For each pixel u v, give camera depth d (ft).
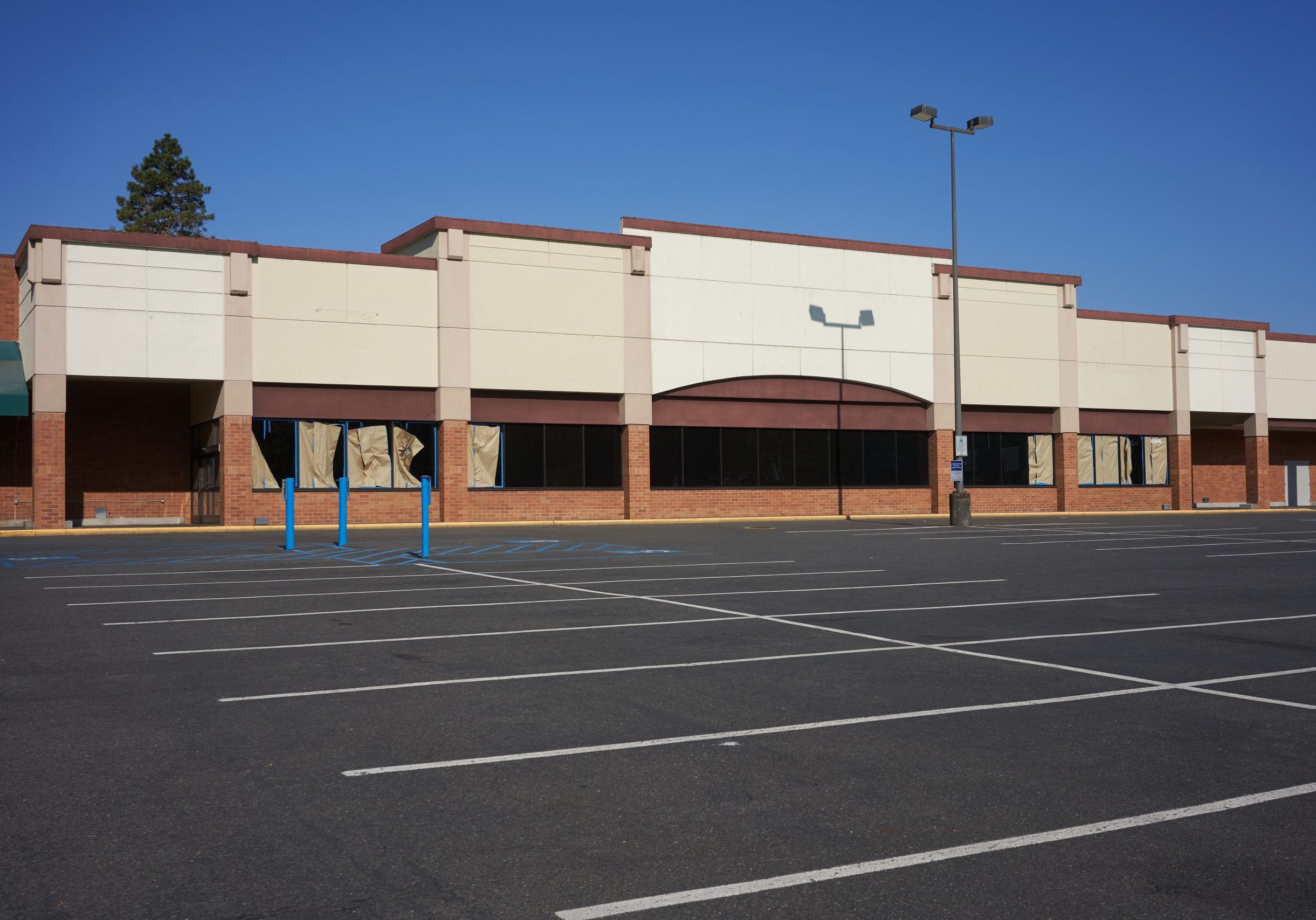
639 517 120.16
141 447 113.09
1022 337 144.05
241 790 19.29
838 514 132.77
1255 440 161.99
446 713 25.26
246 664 31.32
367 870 15.58
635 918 14.06
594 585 52.85
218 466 105.60
